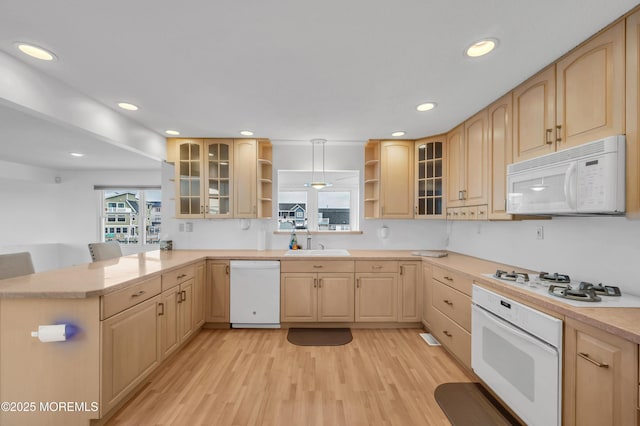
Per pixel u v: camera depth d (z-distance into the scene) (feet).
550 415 4.63
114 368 5.65
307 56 5.50
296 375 7.39
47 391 5.33
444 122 9.26
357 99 7.50
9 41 4.95
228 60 5.64
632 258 5.15
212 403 6.28
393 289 10.35
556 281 6.05
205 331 10.25
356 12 4.31
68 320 5.31
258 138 11.15
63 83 6.50
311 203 14.96
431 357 8.37
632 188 4.19
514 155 6.78
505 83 6.57
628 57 4.25
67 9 4.19
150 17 4.39
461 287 7.68
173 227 12.17
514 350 5.48
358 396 6.55
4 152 13.41
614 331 3.68
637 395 3.47
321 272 10.30
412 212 11.19
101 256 9.20
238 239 12.23
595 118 4.76
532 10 4.25
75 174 18.44
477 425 5.66
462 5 4.17
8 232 17.70
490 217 7.73
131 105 7.84
